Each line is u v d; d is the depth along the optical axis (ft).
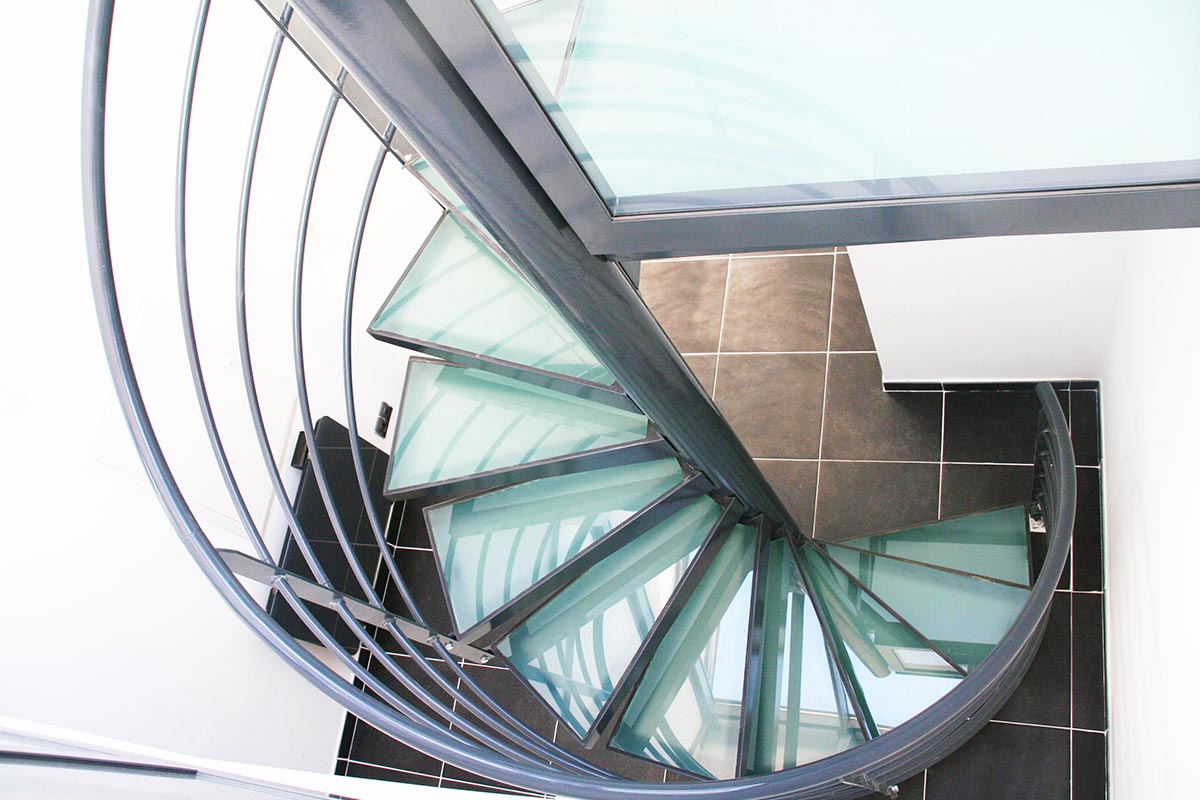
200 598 10.62
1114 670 9.71
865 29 4.26
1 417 8.48
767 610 9.75
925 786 10.14
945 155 4.68
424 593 13.29
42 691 8.60
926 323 10.85
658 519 9.07
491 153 4.89
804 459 12.61
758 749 8.78
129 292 9.76
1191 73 3.98
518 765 6.29
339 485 12.66
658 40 4.54
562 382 8.72
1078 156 4.52
